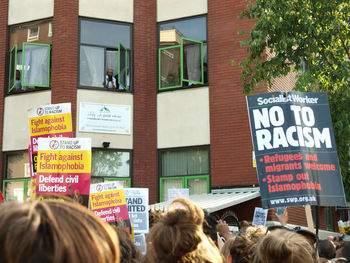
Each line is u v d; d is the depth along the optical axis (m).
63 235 1.03
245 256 3.60
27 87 14.73
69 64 14.38
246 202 12.98
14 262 0.99
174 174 14.28
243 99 13.67
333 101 11.46
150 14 15.22
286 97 7.18
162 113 14.59
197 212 2.80
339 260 4.95
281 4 10.54
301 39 10.74
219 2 14.40
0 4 15.52
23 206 1.07
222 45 14.16
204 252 2.70
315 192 6.89
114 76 14.73
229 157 13.57
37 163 6.69
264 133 7.11
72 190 6.56
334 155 7.10
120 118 14.54
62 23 14.61
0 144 14.79
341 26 10.82
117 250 1.17
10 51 15.16
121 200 6.89
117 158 14.39
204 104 14.13
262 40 10.58
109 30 14.95
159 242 2.67
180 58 14.46
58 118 7.19
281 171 6.96
